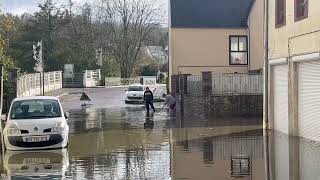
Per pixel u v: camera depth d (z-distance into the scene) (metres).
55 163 15.02
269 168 13.80
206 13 42.19
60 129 17.80
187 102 34.00
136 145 18.72
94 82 81.19
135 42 86.25
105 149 17.80
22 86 44.69
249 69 41.03
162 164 14.70
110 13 86.38
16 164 14.91
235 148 17.64
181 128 24.41
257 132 22.45
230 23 41.53
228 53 41.38
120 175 13.12
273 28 23.31
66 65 76.94
